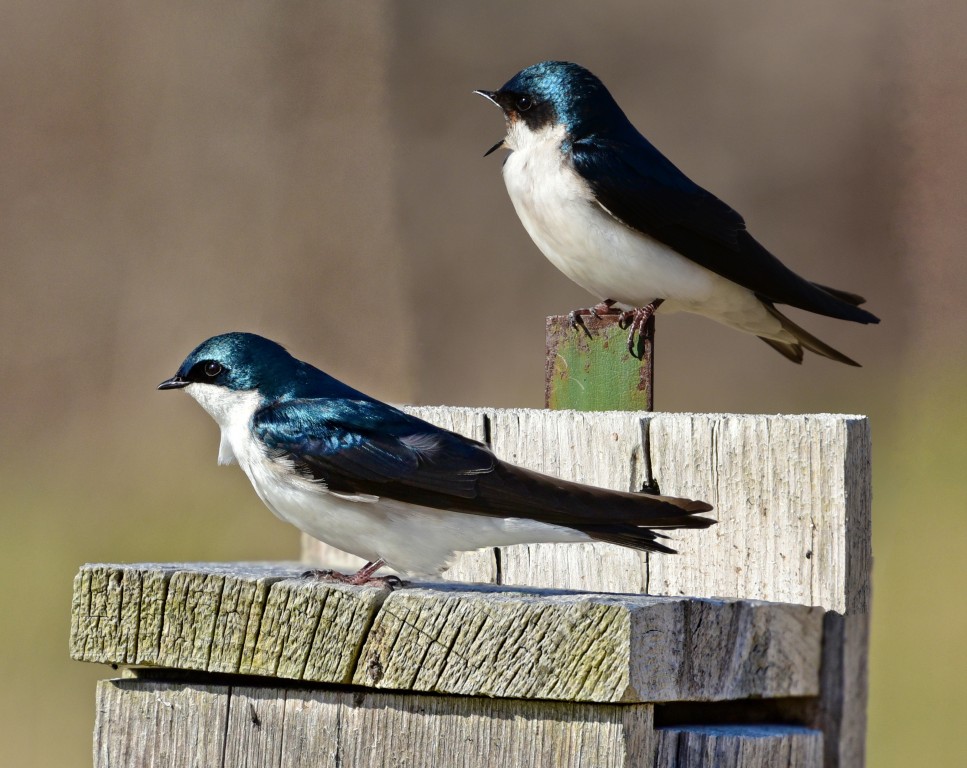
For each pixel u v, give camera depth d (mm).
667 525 4789
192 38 16797
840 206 17000
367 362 15719
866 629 6660
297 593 4984
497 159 16844
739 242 7461
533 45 17688
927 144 17000
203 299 15789
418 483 5086
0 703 10844
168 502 13133
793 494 5434
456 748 4773
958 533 12234
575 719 4625
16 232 15742
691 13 17719
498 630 4684
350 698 4945
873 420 15109
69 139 16375
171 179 16531
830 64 17406
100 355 15031
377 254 16344
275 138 16828
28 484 13492
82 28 16844
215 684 5148
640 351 6242
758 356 15359
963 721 9828
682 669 4812
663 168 7512
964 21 17188
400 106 17203
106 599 5211
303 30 17344
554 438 5840
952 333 16297
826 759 6152
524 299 15914
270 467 5309
